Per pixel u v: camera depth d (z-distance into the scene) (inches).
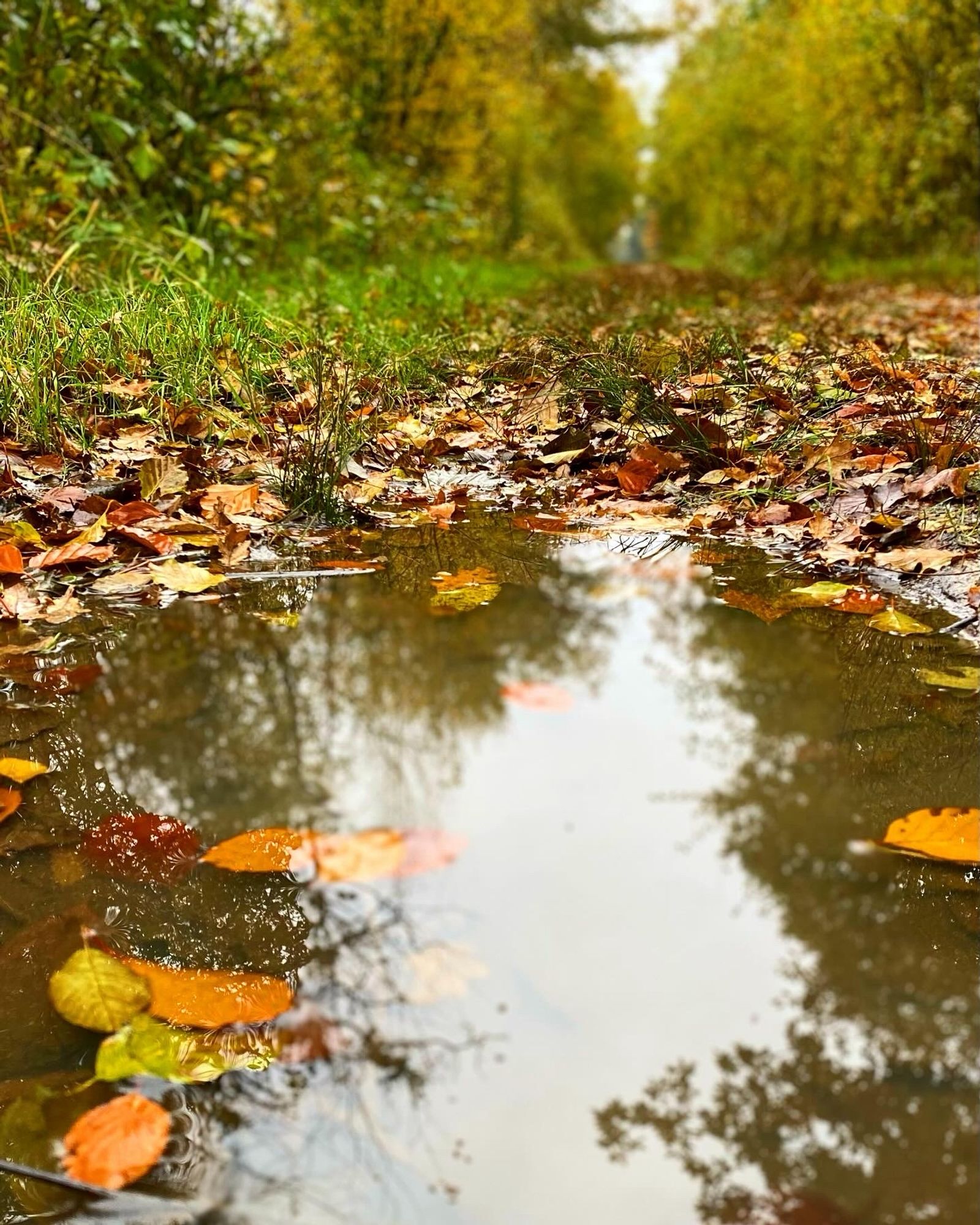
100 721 54.3
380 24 433.4
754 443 109.9
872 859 40.0
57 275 155.6
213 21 243.8
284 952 35.3
